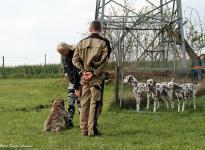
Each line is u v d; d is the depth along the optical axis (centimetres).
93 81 1339
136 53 3416
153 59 2806
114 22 2738
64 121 1486
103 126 1530
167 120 1662
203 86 2088
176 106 2003
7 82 4231
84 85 1358
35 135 1395
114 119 1697
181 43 2745
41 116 1825
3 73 5297
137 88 1919
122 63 3331
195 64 2703
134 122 1619
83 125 1368
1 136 1388
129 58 3406
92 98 1341
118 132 1412
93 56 1329
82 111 1366
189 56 2964
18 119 1747
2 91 3206
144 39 3438
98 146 1199
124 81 1939
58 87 3375
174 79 2009
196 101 2044
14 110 2067
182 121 1630
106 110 1950
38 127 1544
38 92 3111
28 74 5181
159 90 1905
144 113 1867
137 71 2027
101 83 1343
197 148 1167
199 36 3775
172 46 2812
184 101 1908
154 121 1641
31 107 2189
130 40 3456
